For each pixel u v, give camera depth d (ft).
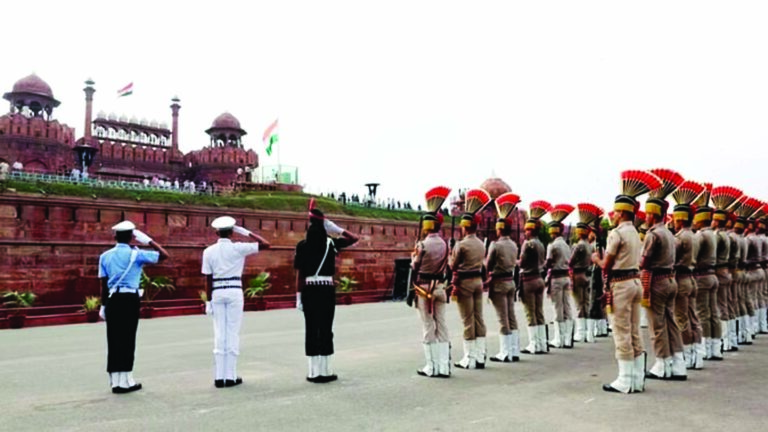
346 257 105.81
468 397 21.94
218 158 166.20
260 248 25.34
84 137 150.20
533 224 34.53
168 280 81.46
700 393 22.48
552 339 40.32
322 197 117.60
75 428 17.75
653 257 25.62
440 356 26.32
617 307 23.11
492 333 44.32
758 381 24.99
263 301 76.74
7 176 74.43
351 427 17.75
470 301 28.96
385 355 33.32
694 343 28.55
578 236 41.01
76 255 75.20
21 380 26.00
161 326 54.29
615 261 23.41
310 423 18.25
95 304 63.41
